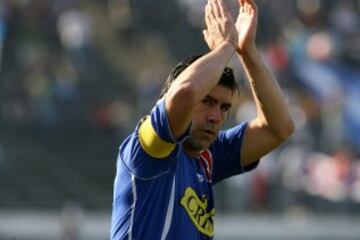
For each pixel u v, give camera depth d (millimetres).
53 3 71188
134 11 77125
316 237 55938
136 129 16094
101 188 61938
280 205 56750
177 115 15484
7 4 69000
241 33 17344
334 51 71750
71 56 69375
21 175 61375
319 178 58469
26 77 66062
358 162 61000
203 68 15664
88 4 76812
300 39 72062
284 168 57594
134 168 15867
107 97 67875
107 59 71688
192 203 16391
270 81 17703
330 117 64438
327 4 77500
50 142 63875
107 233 51094
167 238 16031
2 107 64812
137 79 70188
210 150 18047
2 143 62906
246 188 56656
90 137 64688
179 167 16391
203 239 16547
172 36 76688
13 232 51719
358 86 70188
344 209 58156
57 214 55500
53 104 65312
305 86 68938
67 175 62156
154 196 16000
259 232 55031
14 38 68438
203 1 77625
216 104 16359
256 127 18203
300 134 59875
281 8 76500
